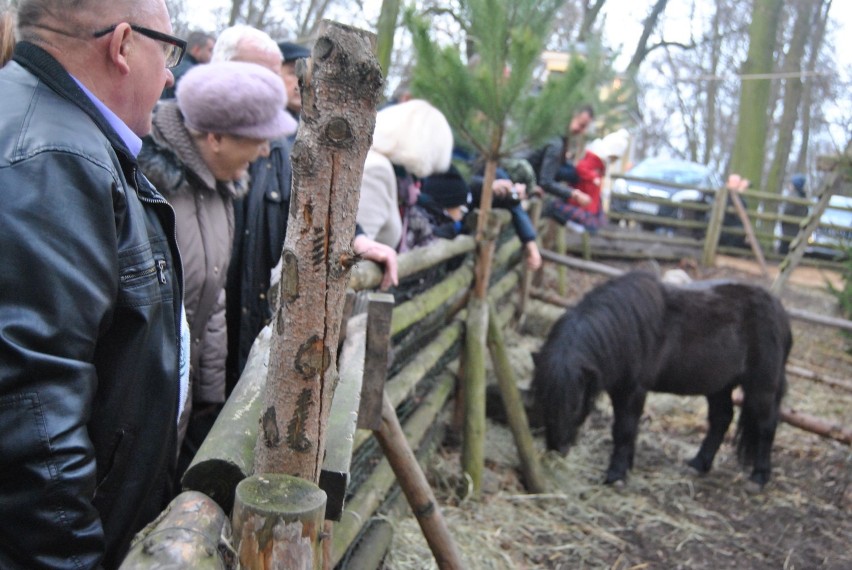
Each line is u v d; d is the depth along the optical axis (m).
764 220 12.45
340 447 1.57
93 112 1.28
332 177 1.20
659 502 4.30
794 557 3.86
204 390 2.46
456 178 4.30
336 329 1.30
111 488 1.32
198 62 3.75
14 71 1.27
